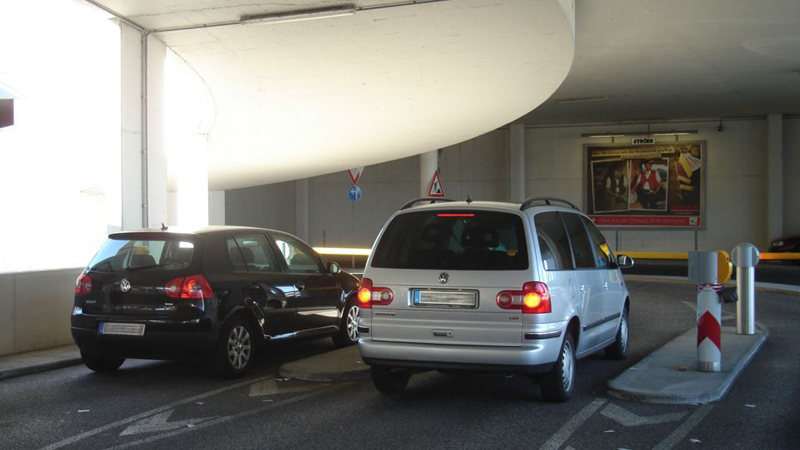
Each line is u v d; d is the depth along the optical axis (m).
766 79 22.53
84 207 21.44
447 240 6.73
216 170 19.34
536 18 10.69
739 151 31.00
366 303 6.78
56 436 5.74
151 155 10.98
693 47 18.42
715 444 5.50
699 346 7.87
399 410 6.57
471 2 9.98
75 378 8.05
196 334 7.55
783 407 6.63
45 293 9.70
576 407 6.66
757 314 14.10
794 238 28.94
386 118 16.56
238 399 7.01
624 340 9.27
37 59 14.21
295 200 34.97
